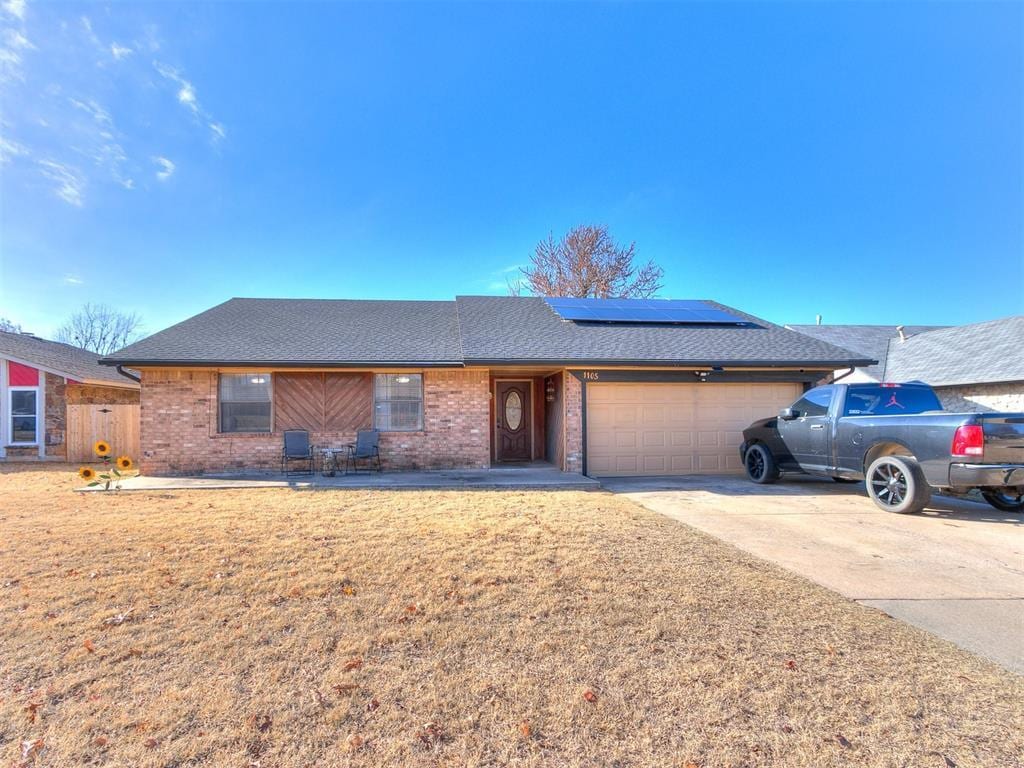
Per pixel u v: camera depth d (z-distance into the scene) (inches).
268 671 115.3
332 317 541.0
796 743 91.6
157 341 450.6
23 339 813.2
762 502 319.9
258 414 450.9
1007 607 155.0
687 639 131.3
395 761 87.2
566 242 1244.5
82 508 296.4
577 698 105.3
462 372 465.1
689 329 522.6
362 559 193.2
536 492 353.7
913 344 822.5
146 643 128.1
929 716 99.7
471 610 147.9
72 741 91.7
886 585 173.0
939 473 265.9
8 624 138.3
